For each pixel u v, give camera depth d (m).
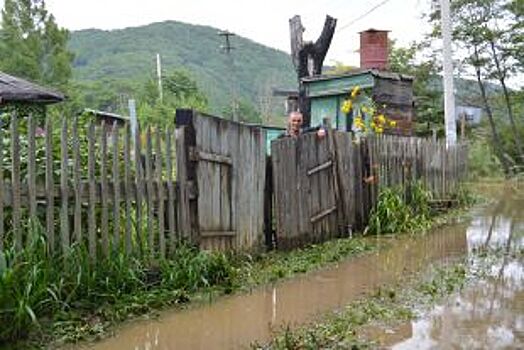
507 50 33.69
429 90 31.72
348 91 14.91
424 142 13.46
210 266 6.86
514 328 5.18
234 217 7.93
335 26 15.87
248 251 8.21
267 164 8.78
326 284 7.09
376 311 5.78
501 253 8.80
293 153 9.16
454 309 5.82
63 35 34.44
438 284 6.86
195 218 7.23
